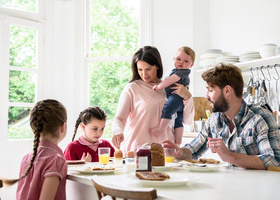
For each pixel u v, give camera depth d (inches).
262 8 135.7
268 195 39.8
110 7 162.6
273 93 126.1
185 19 153.1
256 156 63.1
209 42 157.8
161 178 46.7
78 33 158.1
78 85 156.9
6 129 137.6
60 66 156.3
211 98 71.0
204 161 69.6
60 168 53.3
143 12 157.5
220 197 38.7
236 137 70.7
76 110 155.6
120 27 161.9
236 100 69.4
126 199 37.2
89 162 77.4
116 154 69.7
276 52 115.1
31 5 150.6
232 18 147.3
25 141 141.7
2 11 140.8
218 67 70.5
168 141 75.7
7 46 139.9
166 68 153.6
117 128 83.8
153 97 88.2
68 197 65.9
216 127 76.2
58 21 157.2
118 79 160.2
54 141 58.3
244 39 142.3
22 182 56.5
